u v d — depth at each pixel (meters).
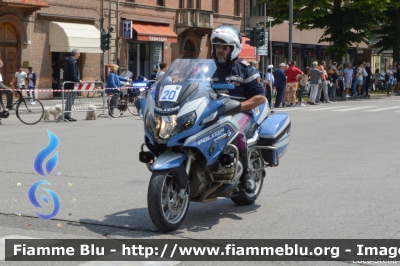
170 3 41.06
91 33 34.69
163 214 6.00
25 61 32.22
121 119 20.84
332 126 17.50
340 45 39.53
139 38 37.94
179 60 6.49
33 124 18.70
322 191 8.34
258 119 7.21
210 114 6.05
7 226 6.42
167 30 40.28
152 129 5.94
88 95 20.53
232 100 6.26
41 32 33.09
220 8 45.44
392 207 7.36
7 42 31.59
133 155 11.62
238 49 6.63
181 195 6.07
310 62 56.16
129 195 8.02
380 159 11.23
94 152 11.99
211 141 6.12
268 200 7.79
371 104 29.36
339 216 6.91
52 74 34.09
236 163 6.41
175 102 5.94
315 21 39.69
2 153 11.77
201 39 43.53
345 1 39.44
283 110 24.92
